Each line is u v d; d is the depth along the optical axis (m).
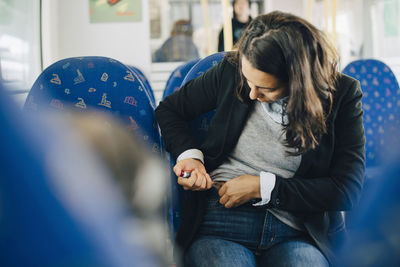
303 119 0.89
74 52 5.16
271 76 0.86
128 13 5.18
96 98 1.17
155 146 1.20
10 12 2.33
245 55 0.87
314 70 0.89
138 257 0.44
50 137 0.33
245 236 1.04
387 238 0.39
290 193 0.98
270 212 1.04
